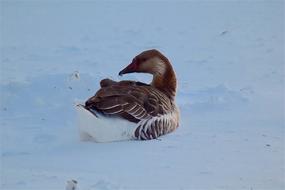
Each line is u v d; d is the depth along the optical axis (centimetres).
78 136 1241
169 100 1275
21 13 3556
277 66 2103
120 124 1169
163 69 1305
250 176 979
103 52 2416
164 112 1221
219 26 3045
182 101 1563
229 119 1380
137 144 1163
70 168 1027
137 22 3206
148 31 2934
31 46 2570
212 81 1866
